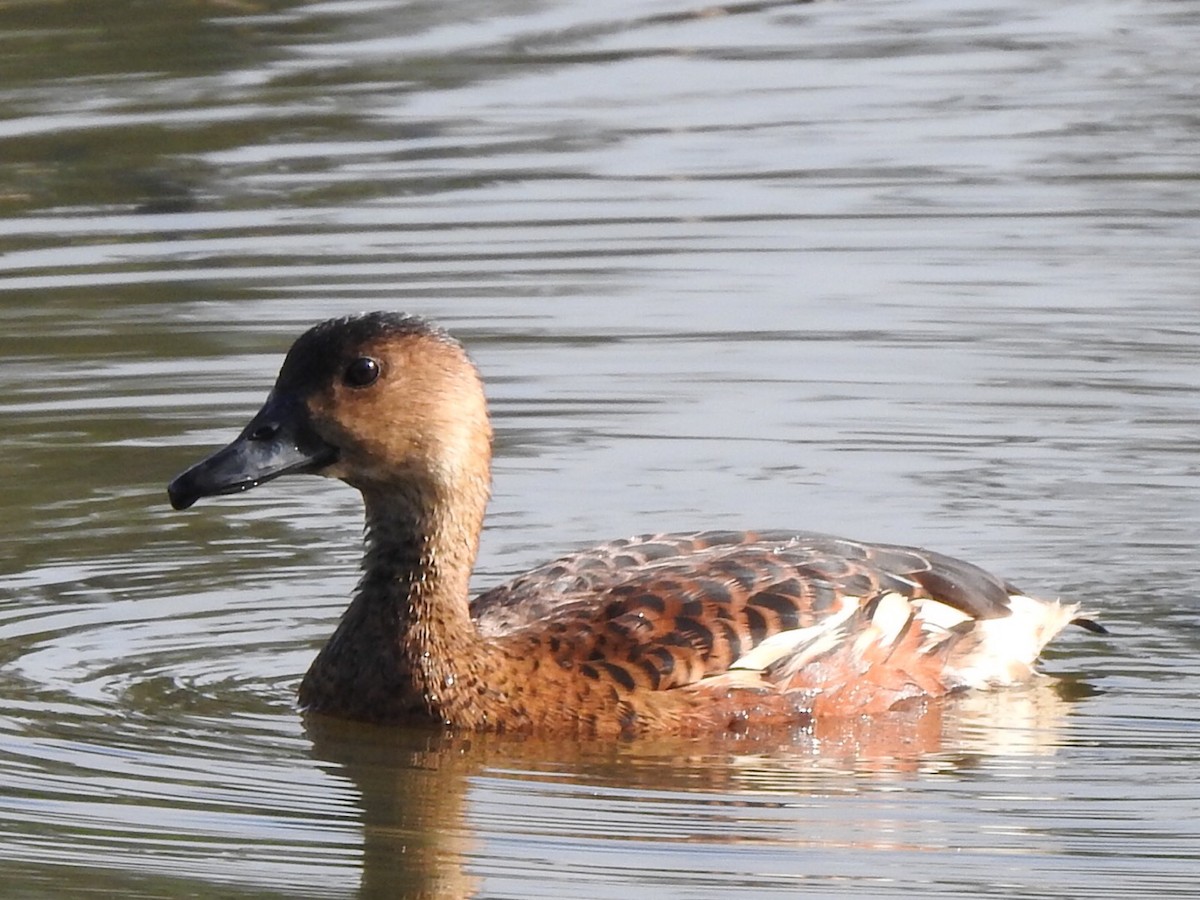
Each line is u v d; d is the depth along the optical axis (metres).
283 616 13.42
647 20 24.95
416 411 11.85
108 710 11.95
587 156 21.20
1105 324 17.91
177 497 11.88
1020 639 12.70
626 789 10.97
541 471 15.58
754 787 11.02
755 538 12.73
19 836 10.30
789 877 9.89
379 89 22.55
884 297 18.50
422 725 11.79
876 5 25.92
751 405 16.59
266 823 10.52
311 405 11.93
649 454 15.83
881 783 11.09
